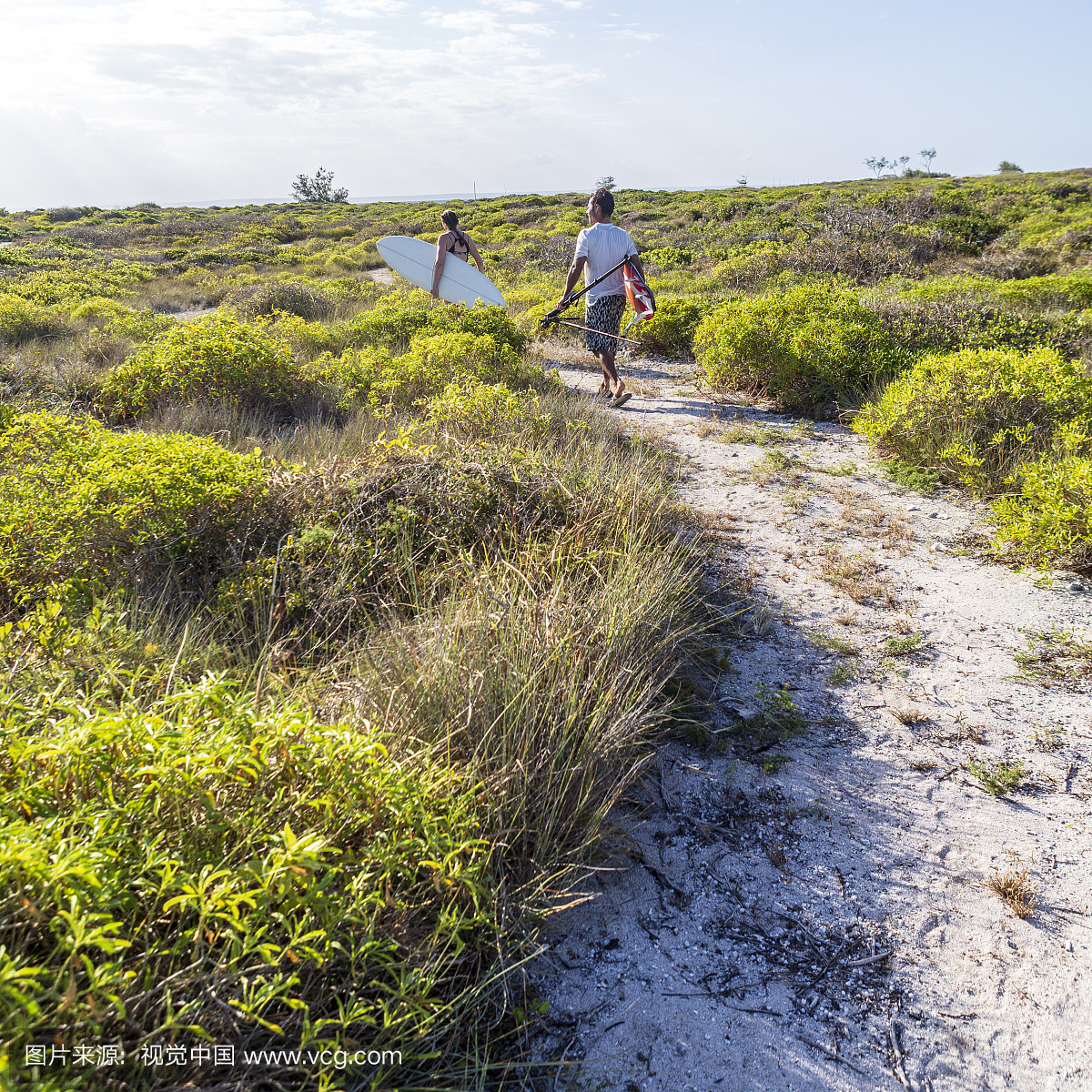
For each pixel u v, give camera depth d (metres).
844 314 7.52
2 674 1.99
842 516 4.40
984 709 2.68
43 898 1.17
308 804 1.52
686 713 2.61
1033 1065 1.54
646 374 8.70
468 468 3.61
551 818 1.89
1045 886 1.97
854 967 1.76
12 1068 0.97
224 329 6.46
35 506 2.94
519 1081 1.47
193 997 1.25
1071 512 3.57
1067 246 17.84
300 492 3.43
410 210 48.91
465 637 2.33
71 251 26.73
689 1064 1.53
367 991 1.45
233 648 2.62
